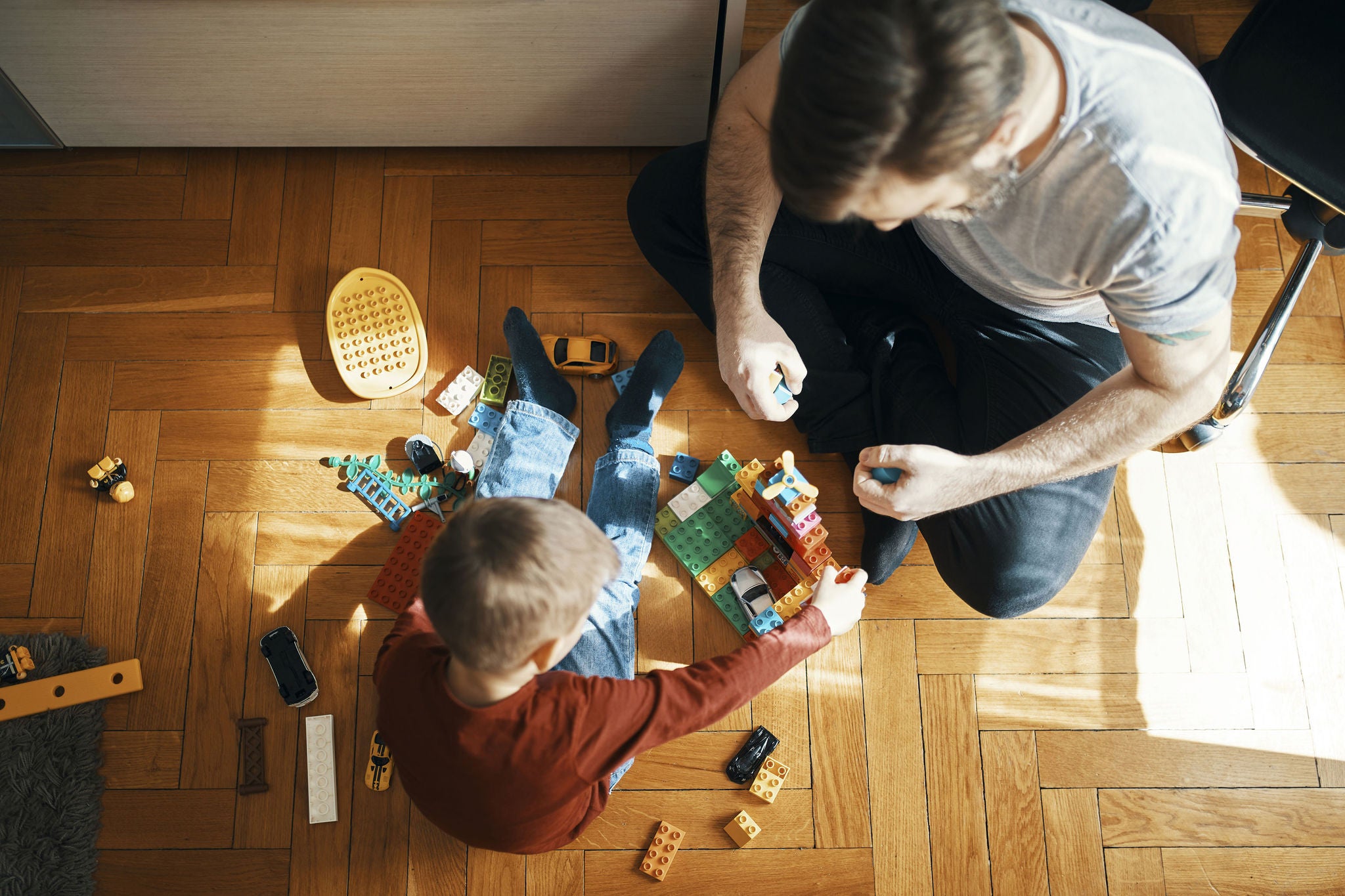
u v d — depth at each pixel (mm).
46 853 1422
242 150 1786
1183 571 1599
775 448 1653
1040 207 1000
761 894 1457
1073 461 1144
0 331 1679
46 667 1498
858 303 1605
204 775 1478
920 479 1151
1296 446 1647
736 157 1286
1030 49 875
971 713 1534
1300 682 1552
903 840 1481
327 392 1662
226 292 1710
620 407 1595
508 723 1029
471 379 1655
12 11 1435
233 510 1599
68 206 1747
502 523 935
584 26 1493
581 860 1459
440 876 1445
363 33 1489
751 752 1488
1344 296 1711
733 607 1543
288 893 1434
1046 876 1471
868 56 654
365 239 1743
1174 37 1832
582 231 1758
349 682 1520
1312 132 1169
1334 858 1474
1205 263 943
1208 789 1504
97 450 1624
